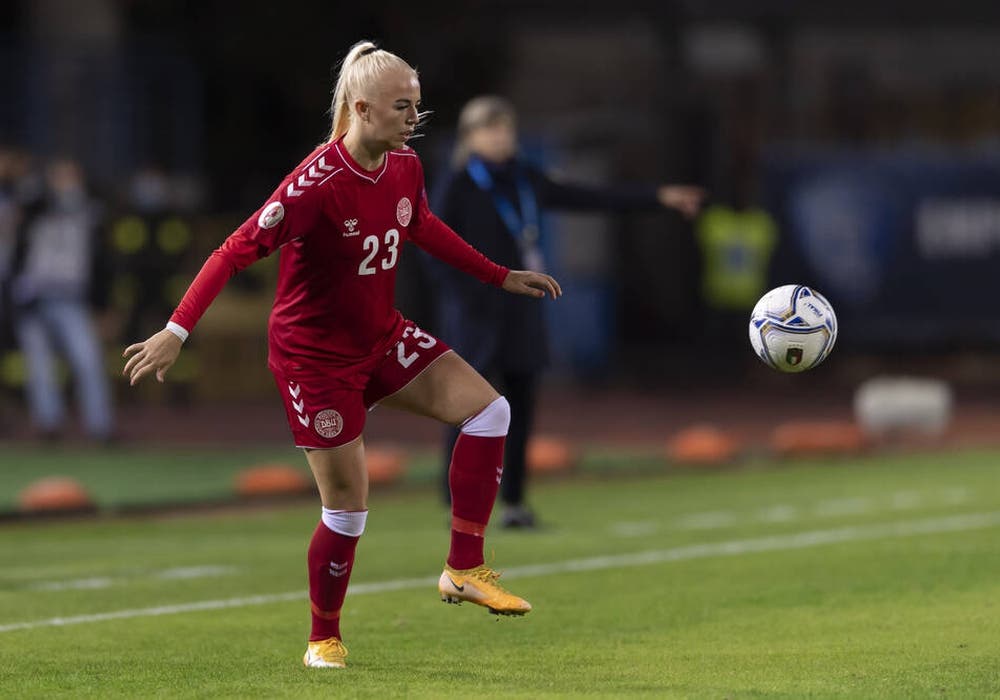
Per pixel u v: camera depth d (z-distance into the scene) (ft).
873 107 319.06
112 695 72.18
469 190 130.31
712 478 177.17
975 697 69.97
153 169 262.67
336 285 74.84
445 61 309.83
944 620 90.94
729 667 78.38
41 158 272.72
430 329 279.49
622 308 314.96
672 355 311.88
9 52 273.54
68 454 202.18
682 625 91.20
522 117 335.88
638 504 154.10
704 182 302.45
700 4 318.04
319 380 75.72
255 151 312.29
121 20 309.42
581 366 298.15
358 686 73.46
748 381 308.19
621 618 93.81
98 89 278.46
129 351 70.64
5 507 153.89
